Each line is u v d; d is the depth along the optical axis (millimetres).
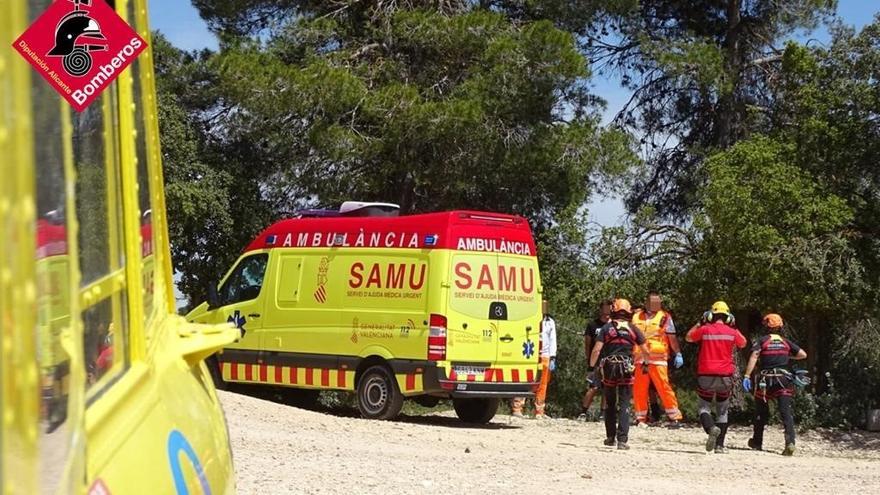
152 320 2072
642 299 21750
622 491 9453
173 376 2049
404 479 9203
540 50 22641
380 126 23094
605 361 13766
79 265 1308
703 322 14172
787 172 19016
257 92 22562
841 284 18328
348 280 15031
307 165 24469
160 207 2547
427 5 25000
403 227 14656
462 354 14234
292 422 12570
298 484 8586
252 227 25156
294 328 15516
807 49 19938
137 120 2090
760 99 27094
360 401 14758
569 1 25484
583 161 23641
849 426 19000
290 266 15742
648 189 29469
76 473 999
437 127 22188
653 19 28594
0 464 743
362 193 24422
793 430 14414
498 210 25750
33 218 839
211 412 2270
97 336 1470
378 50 24766
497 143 23031
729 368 13992
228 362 16281
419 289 14305
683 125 29141
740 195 19000
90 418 1294
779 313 19672
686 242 22047
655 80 28344
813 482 10812
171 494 1496
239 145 26109
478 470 10133
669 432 17406
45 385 935
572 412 21344
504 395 14602
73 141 1354
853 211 18625
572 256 22953
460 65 24500
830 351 21172
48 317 1003
